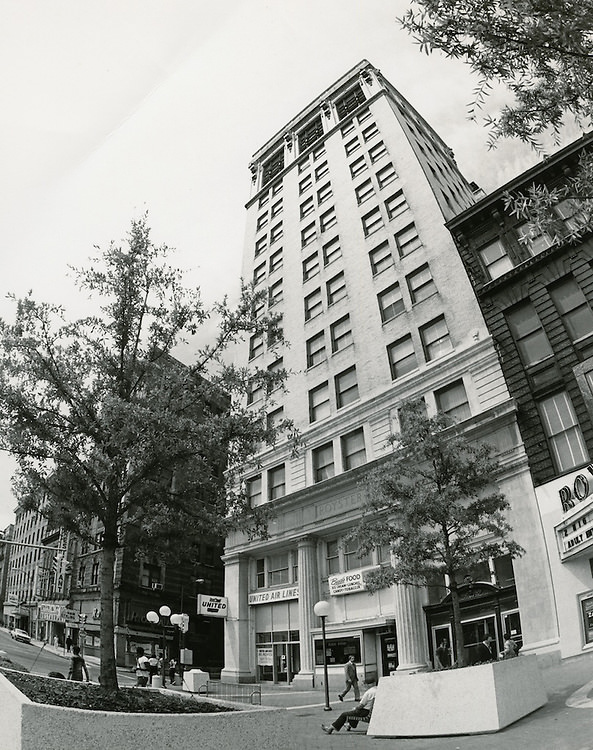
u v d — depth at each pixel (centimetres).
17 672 1054
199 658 5275
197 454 1192
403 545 1479
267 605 3325
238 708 1109
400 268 3325
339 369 3400
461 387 2730
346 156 4406
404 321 3148
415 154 3725
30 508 1171
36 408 1151
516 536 2220
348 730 1332
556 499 2142
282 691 2775
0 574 8494
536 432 2309
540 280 2516
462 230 2875
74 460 1169
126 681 3133
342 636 2814
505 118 646
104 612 1063
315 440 3294
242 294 1362
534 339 2491
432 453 1562
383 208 3678
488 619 2280
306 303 3900
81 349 1222
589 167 609
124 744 746
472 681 1133
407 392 2923
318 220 4209
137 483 1183
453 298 2944
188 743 807
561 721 1048
